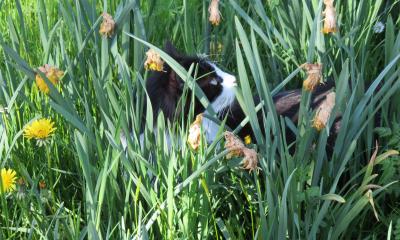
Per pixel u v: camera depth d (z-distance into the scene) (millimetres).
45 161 3182
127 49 3297
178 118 3088
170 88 3096
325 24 2857
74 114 2863
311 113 2744
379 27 3750
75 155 2977
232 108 3371
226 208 2953
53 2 4176
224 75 3334
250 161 2270
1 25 4195
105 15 2979
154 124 3084
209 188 2633
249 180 2809
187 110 3199
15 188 2670
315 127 2600
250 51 2641
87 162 2473
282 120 2580
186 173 2561
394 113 3045
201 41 3922
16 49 3387
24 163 3170
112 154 2686
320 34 3158
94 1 3391
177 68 2738
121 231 2590
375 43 4027
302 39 3590
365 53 3580
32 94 3350
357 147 3033
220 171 2670
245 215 2805
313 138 2811
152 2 3598
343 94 2592
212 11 3229
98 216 2467
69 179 3256
